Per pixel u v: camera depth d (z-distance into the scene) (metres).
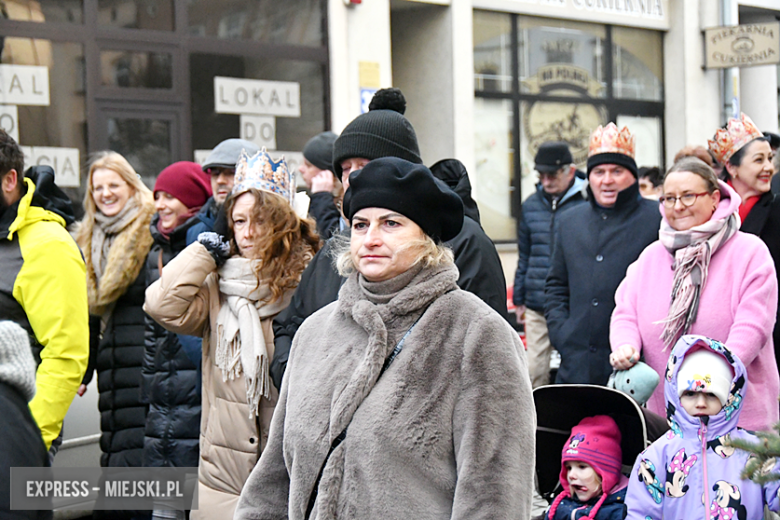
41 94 7.67
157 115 8.34
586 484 3.33
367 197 2.26
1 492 1.91
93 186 4.84
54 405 3.49
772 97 14.61
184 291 3.54
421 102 10.93
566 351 4.67
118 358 4.83
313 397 2.24
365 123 3.25
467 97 10.70
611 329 4.03
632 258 4.55
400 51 11.09
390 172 2.25
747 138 4.65
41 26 7.67
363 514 2.08
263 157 3.64
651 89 12.91
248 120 8.95
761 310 3.63
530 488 2.10
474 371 2.11
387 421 2.09
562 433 3.52
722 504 2.99
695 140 12.93
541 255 6.88
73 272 3.59
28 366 2.07
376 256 2.24
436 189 2.26
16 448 1.95
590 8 12.06
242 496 2.46
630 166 4.60
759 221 4.64
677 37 12.85
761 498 2.96
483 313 2.17
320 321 2.40
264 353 3.46
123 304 4.86
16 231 3.57
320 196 5.05
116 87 8.09
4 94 7.50
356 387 2.14
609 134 4.62
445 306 2.19
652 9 12.68
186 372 4.42
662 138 13.03
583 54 12.19
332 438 2.15
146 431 4.46
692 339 3.12
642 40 12.77
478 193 11.31
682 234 3.79
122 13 8.12
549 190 6.89
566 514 3.37
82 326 3.61
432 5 10.63
